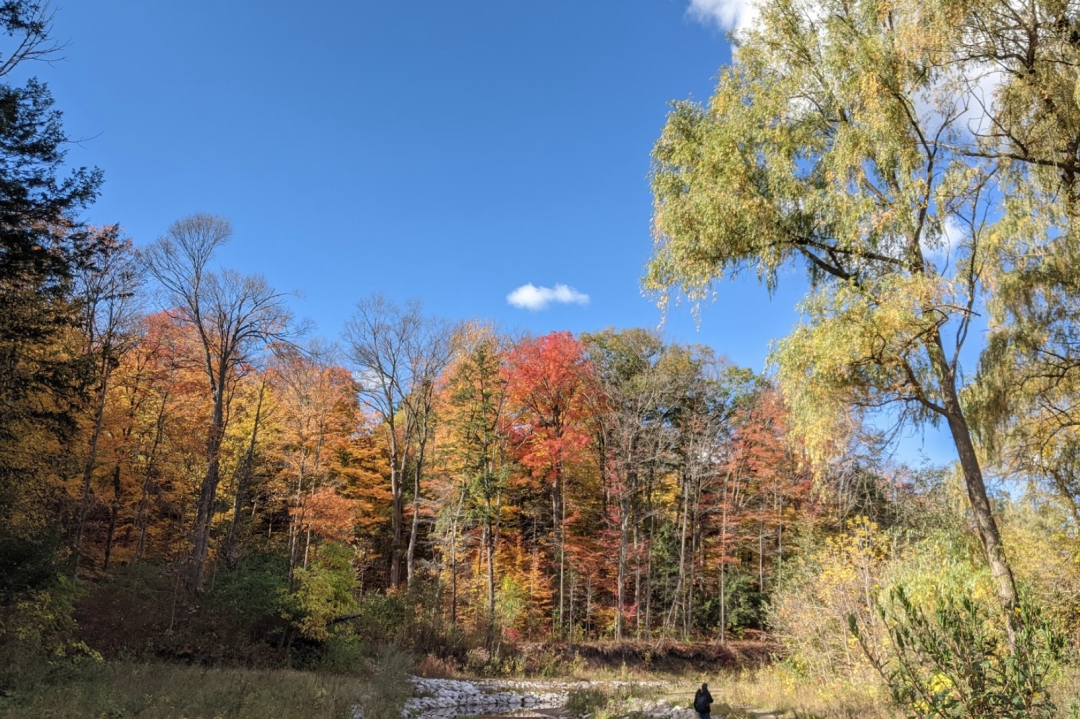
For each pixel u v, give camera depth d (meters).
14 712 9.45
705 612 36.91
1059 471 12.15
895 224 10.43
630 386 38.94
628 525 35.12
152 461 25.05
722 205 11.39
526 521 39.59
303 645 20.59
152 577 21.16
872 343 9.95
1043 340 11.30
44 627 14.23
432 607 28.31
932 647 6.14
